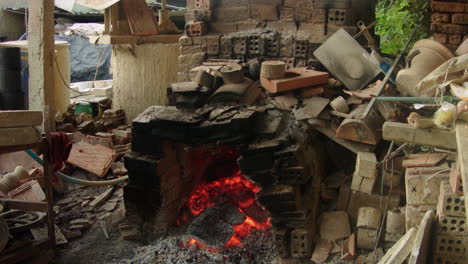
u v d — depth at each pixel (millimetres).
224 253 2322
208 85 2443
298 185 2211
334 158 2551
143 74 3846
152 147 2412
